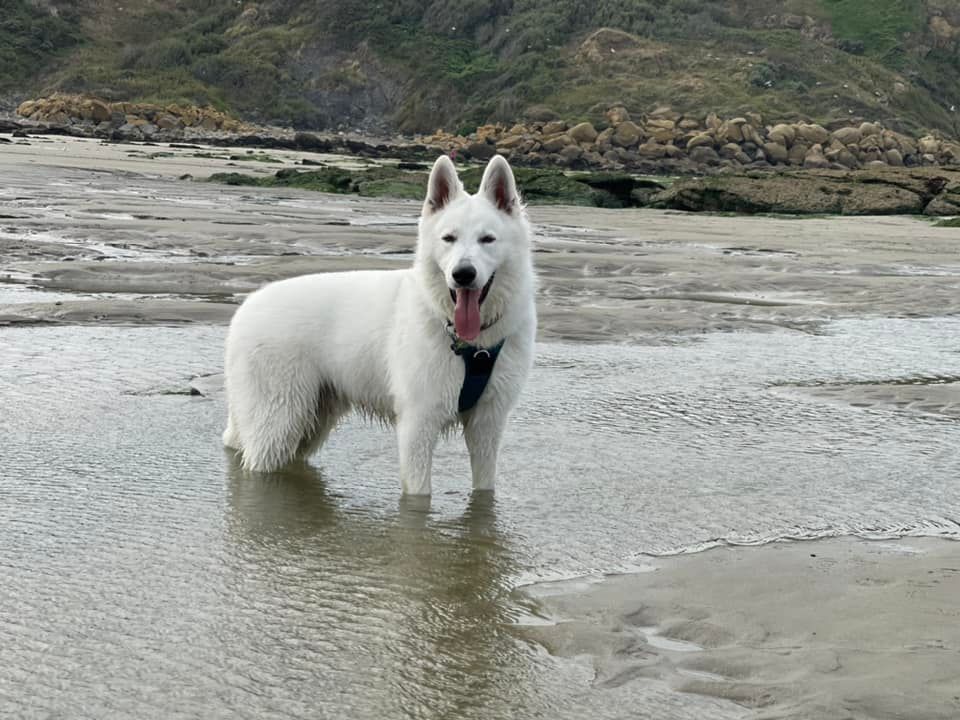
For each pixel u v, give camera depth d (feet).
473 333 12.77
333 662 10.03
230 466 13.96
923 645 10.18
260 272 27.53
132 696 9.59
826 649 10.15
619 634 10.41
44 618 10.52
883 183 70.08
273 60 192.75
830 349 20.88
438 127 177.68
